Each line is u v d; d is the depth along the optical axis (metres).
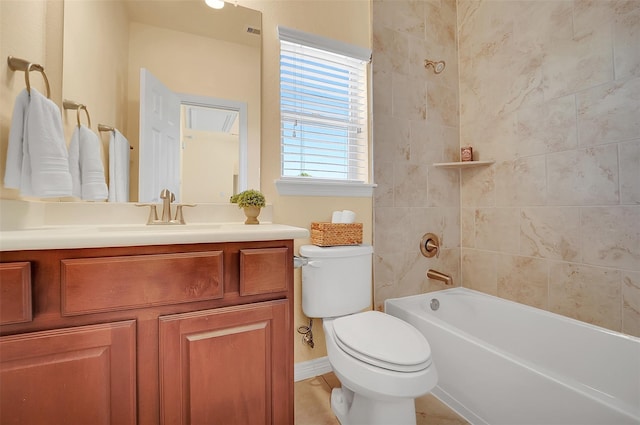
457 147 2.01
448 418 1.26
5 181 0.79
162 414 0.71
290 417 0.86
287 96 1.58
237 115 1.41
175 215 1.26
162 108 1.28
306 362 1.55
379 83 1.74
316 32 1.60
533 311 1.51
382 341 1.03
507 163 1.74
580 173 1.40
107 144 1.18
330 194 1.62
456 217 2.01
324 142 1.68
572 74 1.43
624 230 1.26
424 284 1.89
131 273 0.68
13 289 0.58
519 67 1.67
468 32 1.96
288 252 0.89
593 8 1.35
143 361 0.69
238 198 1.32
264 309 0.83
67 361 0.62
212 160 1.36
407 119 1.84
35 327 0.61
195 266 0.75
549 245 1.53
